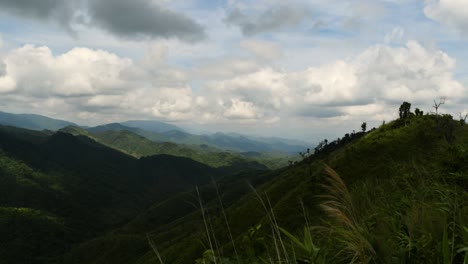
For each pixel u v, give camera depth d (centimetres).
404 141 6981
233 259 321
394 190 721
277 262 306
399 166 1007
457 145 735
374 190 784
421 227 323
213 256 308
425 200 485
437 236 300
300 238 334
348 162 7256
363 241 252
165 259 280
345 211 272
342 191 275
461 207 404
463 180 548
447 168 662
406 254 271
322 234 365
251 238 351
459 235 288
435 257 272
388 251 266
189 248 7300
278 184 9350
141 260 10244
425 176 720
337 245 322
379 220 408
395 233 327
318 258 272
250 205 7562
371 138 7831
